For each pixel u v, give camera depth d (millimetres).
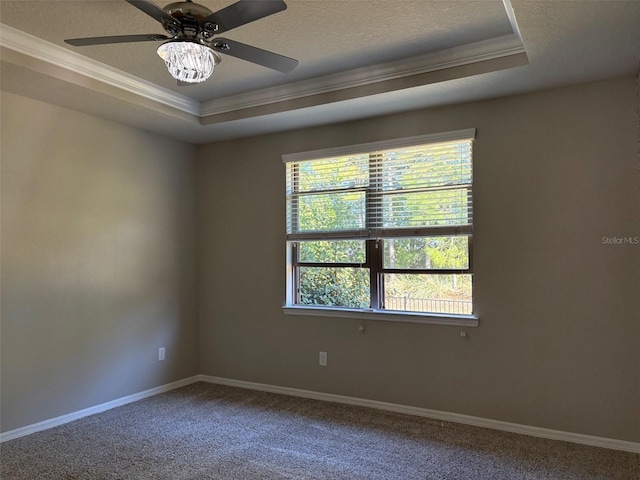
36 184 3307
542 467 2676
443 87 3100
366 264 3873
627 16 2176
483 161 3363
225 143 4531
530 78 2953
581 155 3059
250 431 3248
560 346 3092
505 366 3256
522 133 3236
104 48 2852
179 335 4438
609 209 2979
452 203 3504
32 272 3273
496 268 3301
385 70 3156
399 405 3633
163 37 2057
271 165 4277
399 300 3727
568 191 3092
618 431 2926
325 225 4035
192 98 3811
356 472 2629
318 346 4004
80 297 3576
